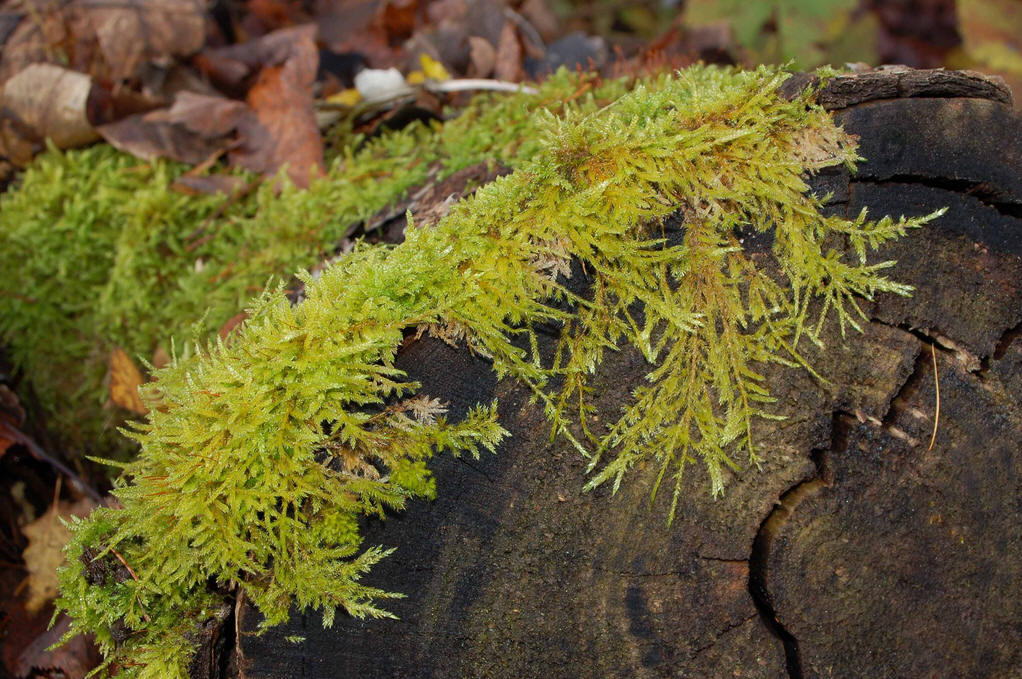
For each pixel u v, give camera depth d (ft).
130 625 2.02
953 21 4.27
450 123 2.43
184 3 2.64
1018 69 3.14
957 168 2.03
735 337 2.02
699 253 2.02
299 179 2.47
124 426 2.49
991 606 2.07
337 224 2.36
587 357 2.01
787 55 3.29
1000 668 2.08
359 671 2.03
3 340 2.52
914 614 2.06
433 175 2.30
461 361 2.01
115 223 2.47
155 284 2.46
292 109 2.50
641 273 2.01
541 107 2.33
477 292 1.99
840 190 2.03
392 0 3.08
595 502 2.03
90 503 2.46
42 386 2.51
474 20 2.98
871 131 2.02
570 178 2.02
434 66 2.68
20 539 2.43
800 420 2.04
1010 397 2.06
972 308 2.06
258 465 1.98
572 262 2.01
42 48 2.59
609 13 4.49
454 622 2.03
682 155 2.01
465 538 2.03
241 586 2.00
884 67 2.11
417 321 1.99
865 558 2.05
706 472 2.04
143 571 2.00
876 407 2.05
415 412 2.01
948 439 2.06
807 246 2.02
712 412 2.03
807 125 2.03
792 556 2.04
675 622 2.04
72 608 2.00
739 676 2.05
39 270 2.49
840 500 2.05
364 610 1.99
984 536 2.07
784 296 2.03
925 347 2.06
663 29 4.36
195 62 2.64
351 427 1.98
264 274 2.38
